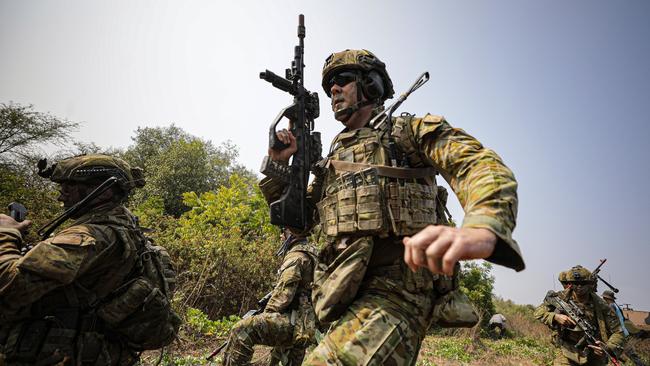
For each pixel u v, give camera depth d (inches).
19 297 82.9
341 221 70.7
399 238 68.2
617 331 211.5
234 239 349.7
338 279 67.2
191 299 312.8
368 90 84.4
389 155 72.5
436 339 466.9
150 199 627.2
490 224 41.2
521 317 811.4
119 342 100.0
